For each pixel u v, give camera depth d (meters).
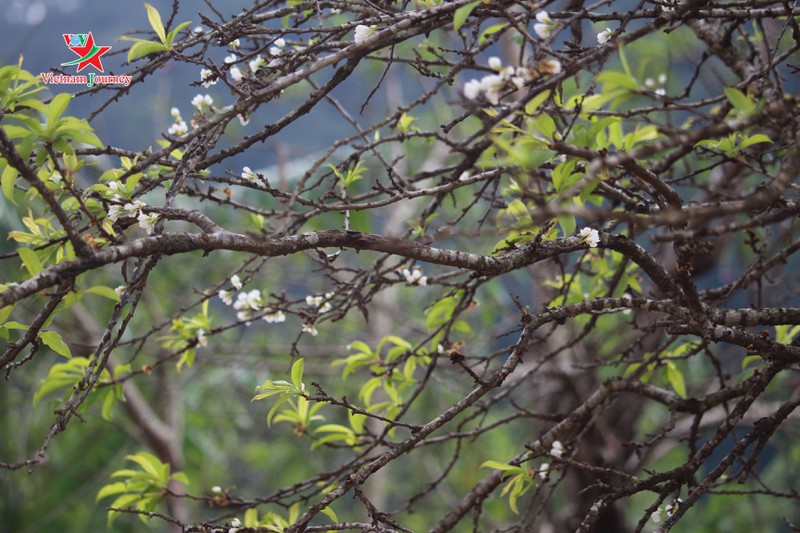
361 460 4.34
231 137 9.23
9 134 2.78
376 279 4.07
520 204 3.40
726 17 3.38
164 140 3.91
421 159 9.69
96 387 4.36
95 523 10.02
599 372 7.99
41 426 9.55
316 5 3.38
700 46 7.91
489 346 10.53
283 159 7.36
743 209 2.09
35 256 2.78
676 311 3.39
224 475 11.39
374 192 4.01
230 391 10.38
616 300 3.36
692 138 2.39
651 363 4.45
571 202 2.82
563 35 5.84
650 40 7.88
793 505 9.08
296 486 4.28
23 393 9.53
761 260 4.25
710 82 7.56
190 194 3.88
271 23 4.54
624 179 4.12
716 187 5.62
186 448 9.94
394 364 4.41
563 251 3.29
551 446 4.00
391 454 3.05
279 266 9.93
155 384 9.62
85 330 8.13
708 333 3.42
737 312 3.50
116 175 3.21
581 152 2.65
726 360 7.35
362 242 2.93
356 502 11.77
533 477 3.67
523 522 4.18
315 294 4.43
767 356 3.49
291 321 11.04
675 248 3.16
